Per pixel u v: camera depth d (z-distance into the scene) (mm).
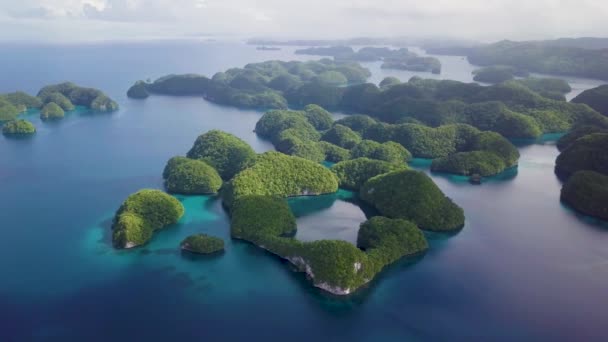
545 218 145875
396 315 97875
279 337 90312
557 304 102312
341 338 90562
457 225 135625
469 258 120625
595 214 146125
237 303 100188
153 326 92000
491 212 149625
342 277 103125
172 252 119375
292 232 132000
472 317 97625
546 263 119062
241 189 143250
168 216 132625
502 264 118188
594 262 120125
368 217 143250
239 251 120250
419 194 139500
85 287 104500
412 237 122438
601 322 96625
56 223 136875
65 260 115625
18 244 123812
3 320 92938
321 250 108688
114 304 98625
